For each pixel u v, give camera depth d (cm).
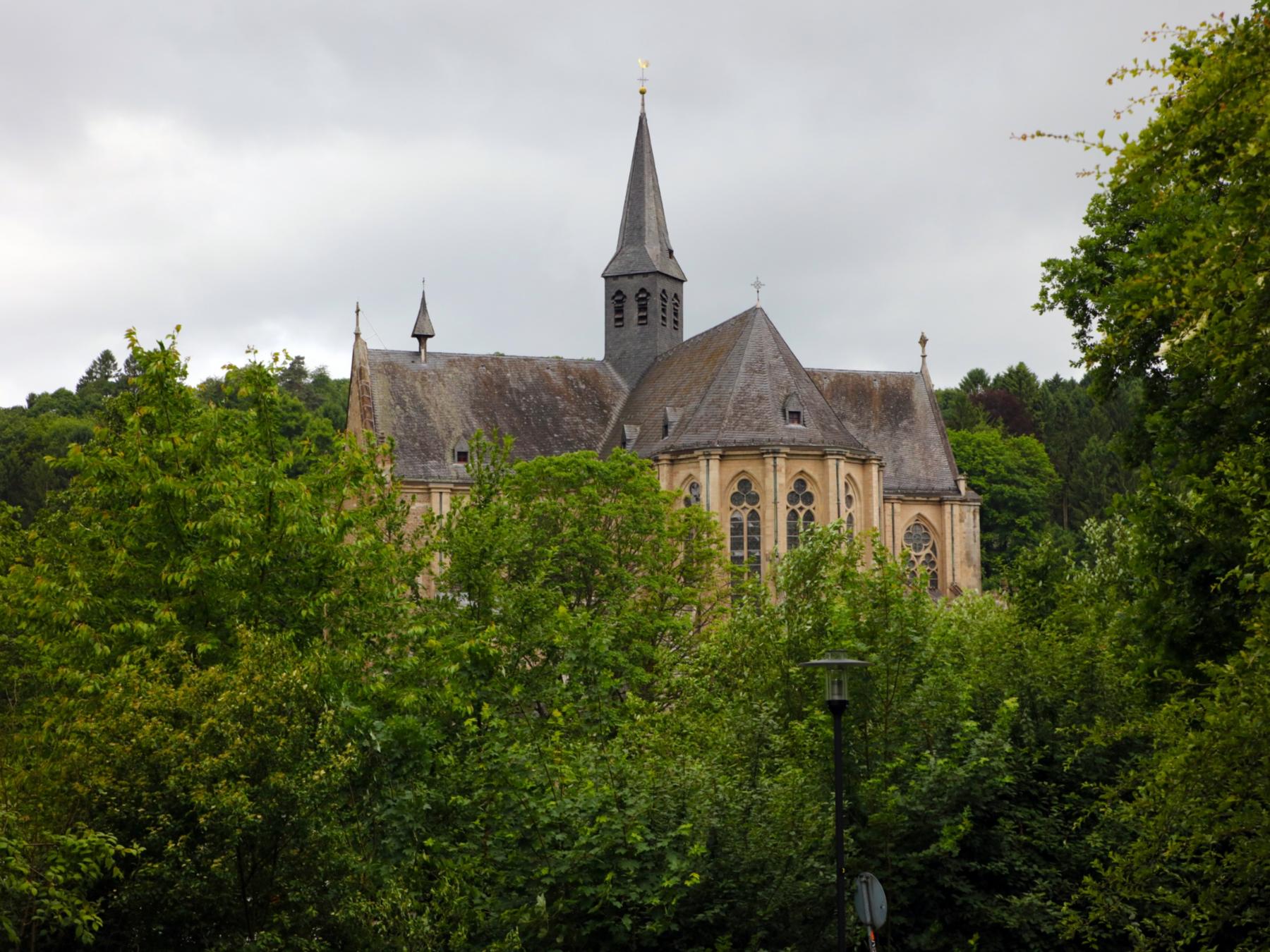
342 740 2428
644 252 9719
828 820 2864
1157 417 2789
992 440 12950
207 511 3300
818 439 7944
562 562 5959
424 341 9450
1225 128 1931
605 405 9594
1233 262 1964
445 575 4138
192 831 2152
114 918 2234
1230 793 2003
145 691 2264
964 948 2970
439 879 2539
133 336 3519
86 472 3397
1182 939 2445
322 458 3878
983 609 4866
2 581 3178
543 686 3453
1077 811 3216
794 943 2770
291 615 3219
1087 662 3344
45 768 2258
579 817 2689
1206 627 2714
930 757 3020
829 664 2672
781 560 3991
